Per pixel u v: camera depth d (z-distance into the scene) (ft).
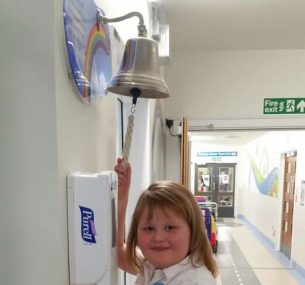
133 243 2.86
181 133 9.33
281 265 16.67
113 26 3.40
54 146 1.91
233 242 21.99
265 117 10.10
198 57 10.25
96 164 2.90
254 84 10.13
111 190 2.23
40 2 1.89
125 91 2.84
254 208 27.37
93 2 2.61
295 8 7.16
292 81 10.03
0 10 1.90
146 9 5.42
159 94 2.93
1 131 1.93
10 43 1.91
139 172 5.62
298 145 16.60
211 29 8.36
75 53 2.16
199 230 2.73
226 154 34.19
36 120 1.91
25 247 1.94
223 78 10.21
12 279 1.95
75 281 2.15
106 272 2.14
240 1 6.88
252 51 10.11
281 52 10.03
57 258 1.94
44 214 1.93
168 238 2.55
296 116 10.03
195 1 6.82
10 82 1.92
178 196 2.66
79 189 2.10
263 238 23.31
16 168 1.93
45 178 1.92
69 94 2.16
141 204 2.72
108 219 2.13
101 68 2.88
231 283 14.03
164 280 2.60
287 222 18.44
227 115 10.21
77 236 2.12
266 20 7.76
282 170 19.36
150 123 6.02
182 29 8.37
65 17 2.03
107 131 3.38
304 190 15.39
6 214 1.94
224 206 34.32
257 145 27.27
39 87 1.90
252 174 28.91
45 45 1.89
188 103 10.29
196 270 2.57
